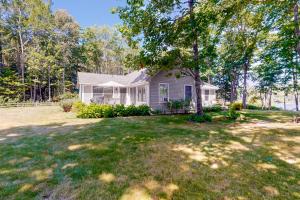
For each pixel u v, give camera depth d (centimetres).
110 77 2384
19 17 3338
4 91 3000
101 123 1009
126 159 472
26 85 3294
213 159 478
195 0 963
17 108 2222
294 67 1252
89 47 4525
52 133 766
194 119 1111
